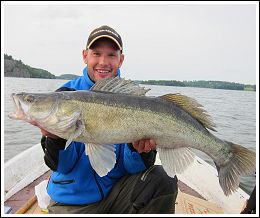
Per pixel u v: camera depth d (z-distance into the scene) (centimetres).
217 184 147
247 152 100
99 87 93
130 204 98
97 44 108
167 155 97
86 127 89
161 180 97
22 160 150
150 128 93
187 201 127
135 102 92
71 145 95
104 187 101
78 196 99
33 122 89
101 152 91
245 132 455
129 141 93
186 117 97
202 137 98
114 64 111
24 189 138
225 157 102
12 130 401
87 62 113
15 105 89
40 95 89
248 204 97
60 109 88
